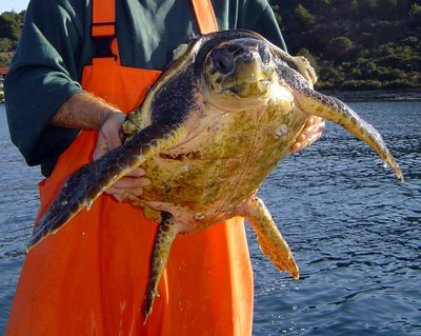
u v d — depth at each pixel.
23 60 1.28
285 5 37.22
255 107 1.09
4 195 6.90
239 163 1.17
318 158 10.20
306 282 3.46
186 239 1.46
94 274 1.38
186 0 1.44
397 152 10.70
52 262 1.36
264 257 3.92
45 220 1.07
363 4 35.00
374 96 29.61
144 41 1.36
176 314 1.47
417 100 28.20
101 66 1.35
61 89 1.23
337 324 2.83
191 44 1.17
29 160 1.33
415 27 33.53
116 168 1.05
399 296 3.21
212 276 1.48
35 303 1.36
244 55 1.02
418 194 6.55
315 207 5.84
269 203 6.08
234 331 1.50
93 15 1.35
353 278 3.55
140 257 1.41
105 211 1.40
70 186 1.10
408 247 4.30
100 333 1.39
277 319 2.92
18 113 1.27
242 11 1.57
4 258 4.16
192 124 1.11
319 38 34.59
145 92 1.26
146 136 1.08
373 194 6.57
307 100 1.19
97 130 1.26
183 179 1.17
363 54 32.81
